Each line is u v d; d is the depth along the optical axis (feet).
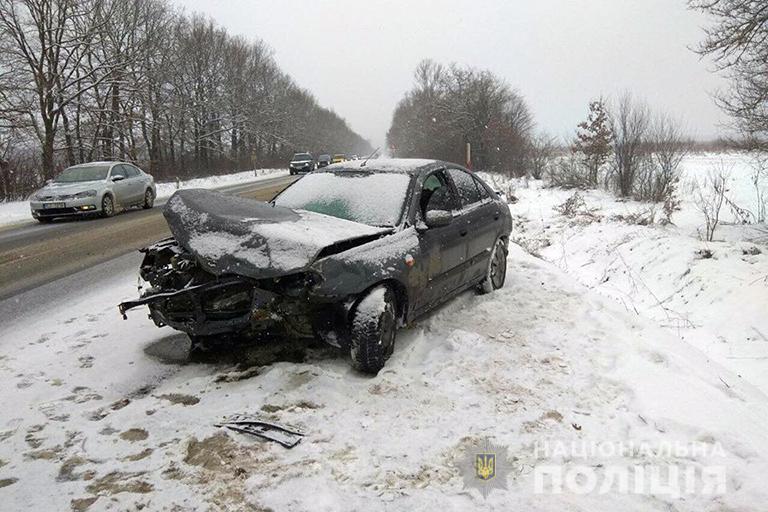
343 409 11.25
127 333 16.37
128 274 25.40
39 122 80.79
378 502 8.32
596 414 11.23
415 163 17.90
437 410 11.25
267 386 12.19
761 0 27.61
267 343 14.83
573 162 67.00
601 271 29.32
